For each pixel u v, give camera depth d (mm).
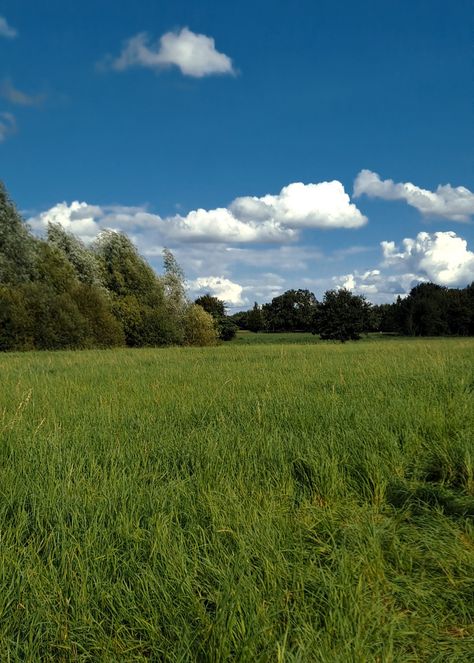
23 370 13875
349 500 4152
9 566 2881
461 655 2441
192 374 12281
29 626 2527
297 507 3973
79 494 3789
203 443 5148
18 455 4891
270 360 17672
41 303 36906
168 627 2496
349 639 2330
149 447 5207
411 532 3605
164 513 3555
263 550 3068
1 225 38094
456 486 4586
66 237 50188
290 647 2383
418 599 2861
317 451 4996
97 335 43594
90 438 5496
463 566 3160
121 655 2395
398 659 2359
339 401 7508
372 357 17859
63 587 2744
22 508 3543
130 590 2719
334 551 3162
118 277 55844
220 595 2600
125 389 9625
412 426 5992
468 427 5938
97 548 3082
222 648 2270
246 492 3996
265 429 5844
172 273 61625
